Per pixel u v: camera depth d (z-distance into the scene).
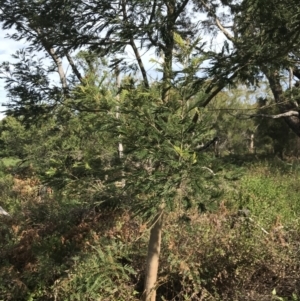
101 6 3.57
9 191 10.76
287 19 3.18
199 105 2.86
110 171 3.12
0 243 5.60
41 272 4.48
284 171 12.20
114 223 5.28
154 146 2.64
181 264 3.95
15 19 4.40
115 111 2.90
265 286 3.96
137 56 3.65
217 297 3.80
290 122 13.77
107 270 3.94
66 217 5.96
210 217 5.25
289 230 4.96
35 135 8.59
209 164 2.72
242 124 25.66
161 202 2.78
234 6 3.62
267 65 3.44
